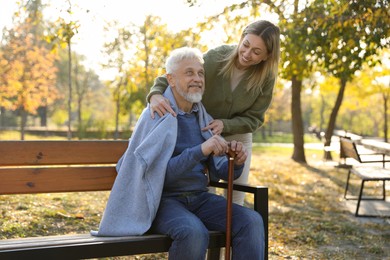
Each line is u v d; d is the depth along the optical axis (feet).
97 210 20.26
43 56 67.15
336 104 56.85
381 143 30.81
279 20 29.60
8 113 159.63
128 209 10.14
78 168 11.44
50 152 11.20
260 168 43.16
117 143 11.81
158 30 39.93
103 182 11.64
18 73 63.31
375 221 22.36
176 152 10.66
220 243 10.27
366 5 24.58
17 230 15.90
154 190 9.96
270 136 176.04
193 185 10.70
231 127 11.88
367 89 74.33
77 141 11.46
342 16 26.02
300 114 53.83
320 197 28.81
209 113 12.26
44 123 161.99
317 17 27.76
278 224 20.40
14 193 10.88
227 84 11.97
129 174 10.30
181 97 10.85
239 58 11.53
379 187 33.68
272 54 11.41
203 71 10.82
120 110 85.35
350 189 32.76
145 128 10.42
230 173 10.04
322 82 61.11
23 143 10.99
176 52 10.75
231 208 10.00
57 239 9.55
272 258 15.70
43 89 68.28
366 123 170.60
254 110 12.39
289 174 39.75
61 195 23.41
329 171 43.32
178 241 9.51
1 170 10.82
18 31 61.31
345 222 21.71
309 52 29.66
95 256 9.12
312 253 16.51
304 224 20.72
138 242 9.48
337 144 40.04
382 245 17.98
